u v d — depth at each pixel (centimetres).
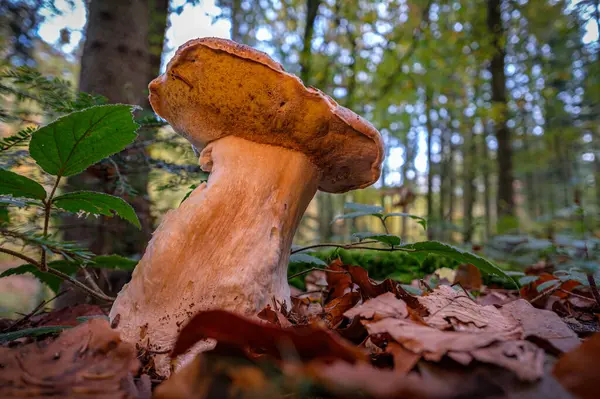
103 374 10
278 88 16
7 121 24
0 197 16
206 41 15
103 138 15
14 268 22
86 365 11
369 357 12
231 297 15
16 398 9
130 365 11
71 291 31
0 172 14
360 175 21
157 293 15
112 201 17
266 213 17
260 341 10
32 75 24
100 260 24
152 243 16
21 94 24
